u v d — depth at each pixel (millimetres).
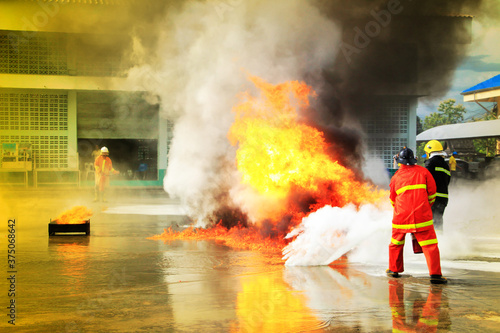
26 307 4512
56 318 4180
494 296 4852
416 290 5102
